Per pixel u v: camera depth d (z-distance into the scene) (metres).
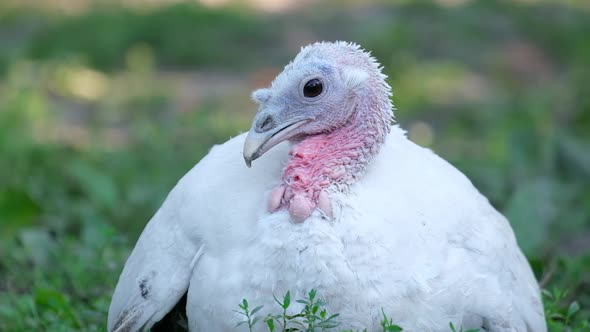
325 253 7.33
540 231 12.34
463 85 23.08
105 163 15.97
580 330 8.92
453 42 26.55
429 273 7.47
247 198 7.70
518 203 12.61
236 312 7.46
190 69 25.22
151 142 16.58
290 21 28.72
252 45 26.64
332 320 7.35
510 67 25.12
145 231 8.29
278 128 7.89
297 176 7.60
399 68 23.44
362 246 7.38
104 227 10.69
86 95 22.38
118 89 22.64
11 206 13.08
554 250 12.58
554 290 9.49
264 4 30.95
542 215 13.03
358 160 7.73
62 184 14.62
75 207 13.54
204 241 7.66
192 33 26.47
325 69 7.84
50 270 11.17
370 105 7.84
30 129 18.30
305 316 7.21
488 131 19.05
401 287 7.39
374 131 7.83
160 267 7.84
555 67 25.69
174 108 21.05
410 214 7.57
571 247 13.18
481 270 7.75
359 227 7.41
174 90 22.58
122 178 15.02
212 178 7.93
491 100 21.52
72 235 12.77
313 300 7.34
